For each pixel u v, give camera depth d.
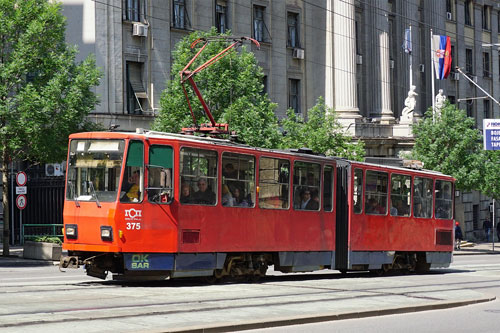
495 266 35.50
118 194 19.33
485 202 69.38
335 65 52.81
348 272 29.53
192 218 20.52
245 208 22.06
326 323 14.71
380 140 54.31
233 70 37.25
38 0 32.41
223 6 47.09
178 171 20.22
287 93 51.25
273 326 13.91
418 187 29.80
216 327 12.85
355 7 56.81
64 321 13.08
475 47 70.56
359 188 26.36
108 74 40.47
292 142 43.59
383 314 16.30
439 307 17.81
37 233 40.25
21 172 33.62
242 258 22.25
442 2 65.94
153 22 42.75
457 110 54.22
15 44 31.70
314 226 24.67
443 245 31.44
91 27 40.19
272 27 50.16
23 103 30.83
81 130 33.66
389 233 27.89
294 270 23.91
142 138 19.67
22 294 16.89
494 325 15.36
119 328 12.49
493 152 54.62
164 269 19.92
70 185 19.94
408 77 62.31
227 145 21.61
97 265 19.83
